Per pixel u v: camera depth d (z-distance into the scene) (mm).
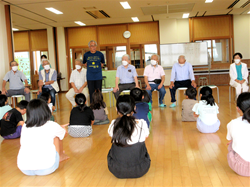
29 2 7285
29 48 12109
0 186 2145
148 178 2191
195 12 10133
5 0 6891
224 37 11234
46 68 5949
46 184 2152
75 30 11898
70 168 2502
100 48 11945
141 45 11766
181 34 11539
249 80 10242
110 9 8781
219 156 2660
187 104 4383
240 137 2041
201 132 3654
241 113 2107
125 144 2018
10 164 2715
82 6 8133
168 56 11289
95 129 4160
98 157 2805
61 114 5742
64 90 11867
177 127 4020
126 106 2025
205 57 11016
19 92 6168
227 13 10727
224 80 11180
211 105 3521
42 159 2229
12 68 6023
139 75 11891
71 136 3768
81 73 5977
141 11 9375
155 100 7230
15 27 11141
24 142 2242
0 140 3729
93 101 4480
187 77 5859
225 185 1997
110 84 10344
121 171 2096
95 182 2156
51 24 10891
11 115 3709
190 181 2098
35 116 2160
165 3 8359
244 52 11258
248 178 2107
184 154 2768
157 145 3137
